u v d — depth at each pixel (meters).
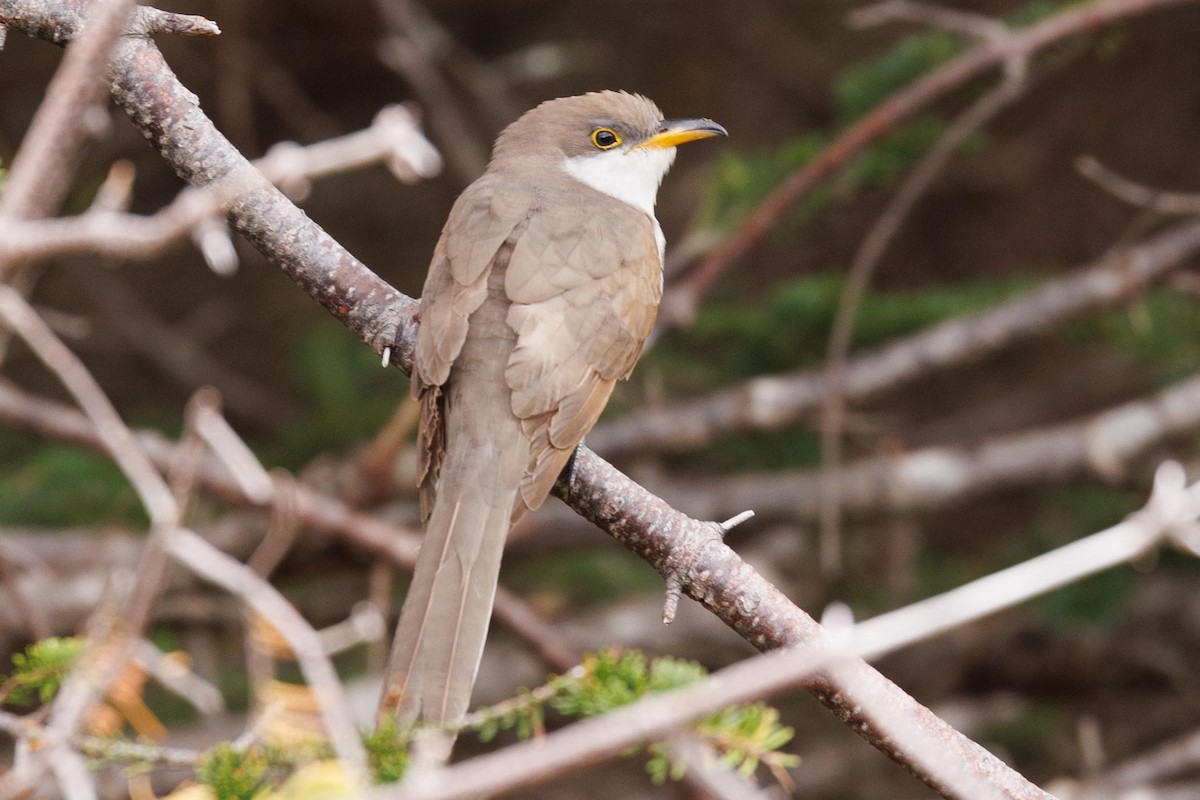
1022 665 14.02
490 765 3.63
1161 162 16.19
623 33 17.31
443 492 6.26
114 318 15.43
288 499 9.49
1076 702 13.98
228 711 11.82
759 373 12.79
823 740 13.90
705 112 17.23
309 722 5.47
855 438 14.84
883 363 12.36
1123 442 12.47
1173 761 11.81
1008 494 13.71
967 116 10.93
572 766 4.22
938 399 15.83
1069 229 16.33
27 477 11.58
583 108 9.05
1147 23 16.08
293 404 15.34
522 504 6.25
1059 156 16.42
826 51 17.23
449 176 17.02
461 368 6.57
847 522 12.66
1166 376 13.13
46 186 3.60
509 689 13.20
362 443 12.41
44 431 10.82
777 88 17.30
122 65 6.06
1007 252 16.39
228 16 14.41
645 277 7.29
